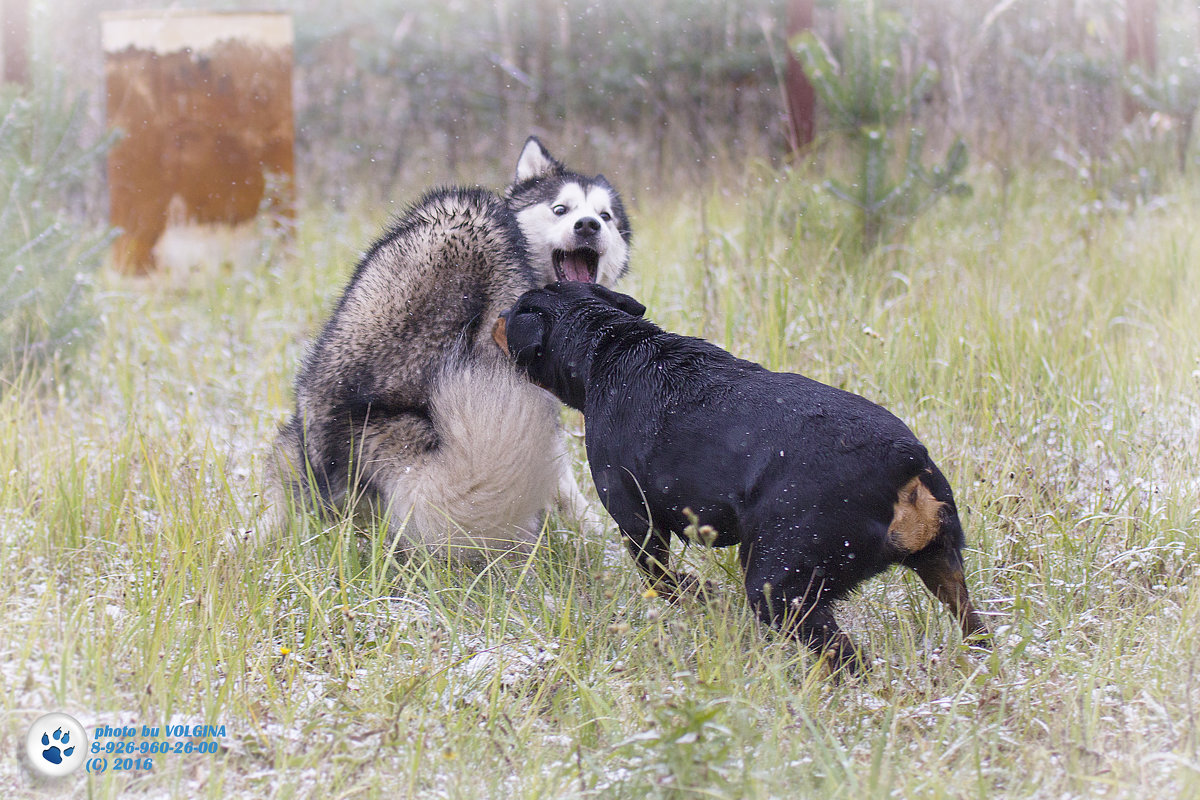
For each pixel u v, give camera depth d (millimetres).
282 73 7891
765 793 2348
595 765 2514
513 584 3742
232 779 2578
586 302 3711
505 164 11273
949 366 4984
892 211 6512
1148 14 8969
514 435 3564
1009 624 3209
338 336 3920
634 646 3133
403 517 3734
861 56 6465
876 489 2836
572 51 12023
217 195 7715
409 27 12625
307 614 3479
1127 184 7902
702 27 11734
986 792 2389
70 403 5617
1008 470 4086
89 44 11914
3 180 5578
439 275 3801
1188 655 2906
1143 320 5824
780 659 2910
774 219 6609
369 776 2576
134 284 7703
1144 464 4215
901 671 3055
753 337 5332
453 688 2939
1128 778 2422
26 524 3861
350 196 10734
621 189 9930
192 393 5418
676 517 3316
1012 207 7754
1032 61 9500
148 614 3170
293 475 4059
